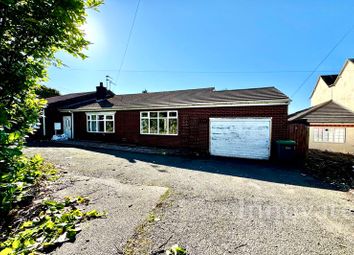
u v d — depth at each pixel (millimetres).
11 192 3172
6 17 2477
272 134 9672
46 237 2574
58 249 2365
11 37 2721
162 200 4109
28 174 4590
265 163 8773
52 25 2734
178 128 12195
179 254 2393
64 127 17281
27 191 4031
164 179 5773
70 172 6102
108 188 4664
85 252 2332
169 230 2939
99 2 3105
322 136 13406
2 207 3068
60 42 3043
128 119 14031
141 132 13547
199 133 11500
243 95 11602
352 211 3842
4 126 2824
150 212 3492
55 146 12211
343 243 2748
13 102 3031
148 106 12969
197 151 11398
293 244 2691
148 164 7887
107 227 2916
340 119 12305
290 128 10469
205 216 3449
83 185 4793
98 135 15406
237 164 8438
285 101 9305
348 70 15016
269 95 10688
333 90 17609
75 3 2670
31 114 3287
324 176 6645
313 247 2637
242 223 3240
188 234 2852
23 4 2516
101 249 2404
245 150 10117
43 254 2250
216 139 10891
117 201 3914
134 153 10547
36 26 2645
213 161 9016
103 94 20000
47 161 7512
